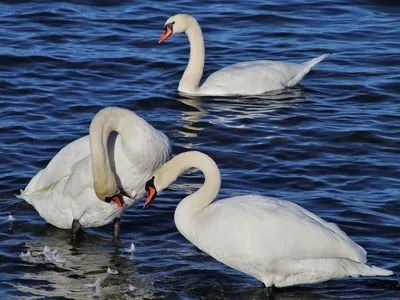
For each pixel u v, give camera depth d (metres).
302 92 20.20
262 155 16.69
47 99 19.25
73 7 25.42
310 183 15.48
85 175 12.95
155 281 12.40
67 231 13.91
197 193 12.13
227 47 23.03
